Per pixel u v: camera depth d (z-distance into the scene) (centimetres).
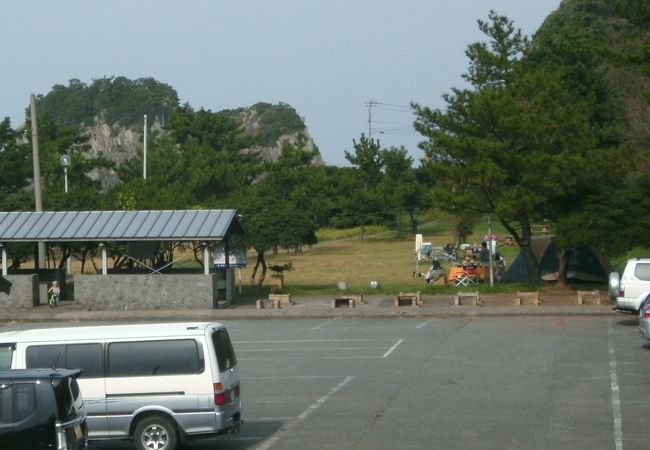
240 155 11700
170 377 1722
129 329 1767
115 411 1720
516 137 4703
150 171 9312
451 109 4950
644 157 4578
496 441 1750
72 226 4541
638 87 6312
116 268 5078
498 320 3881
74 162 9450
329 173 13488
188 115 11531
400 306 4366
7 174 9144
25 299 4544
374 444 1759
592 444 1708
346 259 8412
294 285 5616
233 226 4762
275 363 2883
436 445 1731
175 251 8338
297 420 2031
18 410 1323
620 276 3891
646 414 1986
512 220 4903
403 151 12544
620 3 7369
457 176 4631
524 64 5153
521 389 2314
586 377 2467
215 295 4488
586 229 4381
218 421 1716
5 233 4525
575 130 4638
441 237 11638
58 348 1739
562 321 3775
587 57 6769
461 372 2602
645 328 2905
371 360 2873
